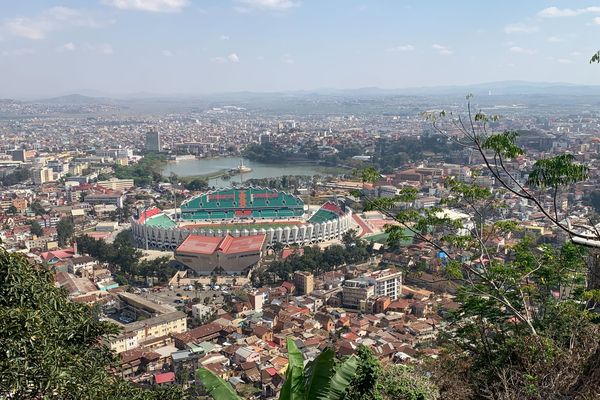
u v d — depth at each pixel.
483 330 44.19
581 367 32.41
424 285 163.88
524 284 52.50
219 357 114.94
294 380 27.22
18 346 30.28
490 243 146.00
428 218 51.44
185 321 137.88
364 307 149.25
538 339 37.16
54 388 29.73
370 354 39.19
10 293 35.56
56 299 38.22
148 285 182.62
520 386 34.91
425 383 42.22
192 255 197.62
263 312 146.00
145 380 108.88
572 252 50.22
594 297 44.81
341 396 27.95
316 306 152.75
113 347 120.12
